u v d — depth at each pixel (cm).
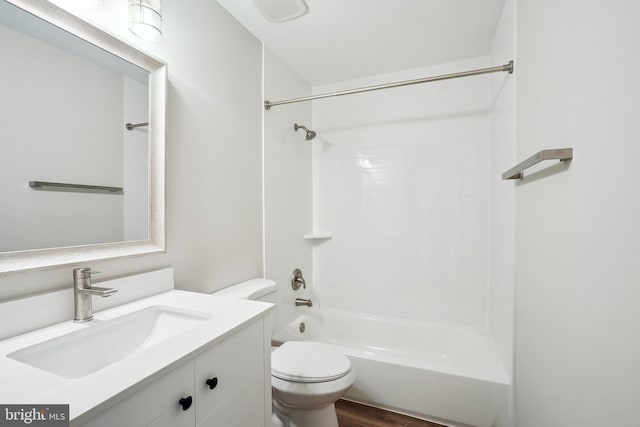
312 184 263
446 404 157
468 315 218
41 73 82
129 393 52
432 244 228
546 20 89
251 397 90
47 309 80
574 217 69
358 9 157
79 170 91
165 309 98
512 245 136
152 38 105
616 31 51
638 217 45
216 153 151
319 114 262
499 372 154
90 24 92
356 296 251
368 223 247
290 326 217
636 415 45
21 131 78
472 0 151
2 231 74
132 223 107
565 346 74
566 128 73
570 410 71
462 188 219
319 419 138
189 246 133
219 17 154
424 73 228
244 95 174
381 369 171
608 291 54
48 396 49
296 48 199
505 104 155
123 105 104
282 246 214
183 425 65
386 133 240
